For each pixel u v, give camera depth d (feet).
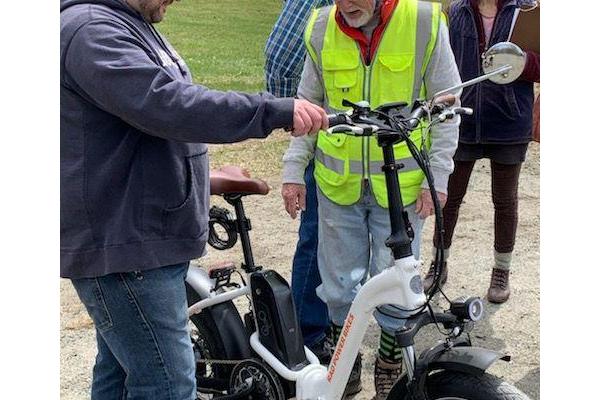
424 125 7.82
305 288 9.78
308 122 5.78
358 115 6.34
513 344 11.09
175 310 6.29
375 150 8.20
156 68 5.53
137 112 5.47
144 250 5.97
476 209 17.03
